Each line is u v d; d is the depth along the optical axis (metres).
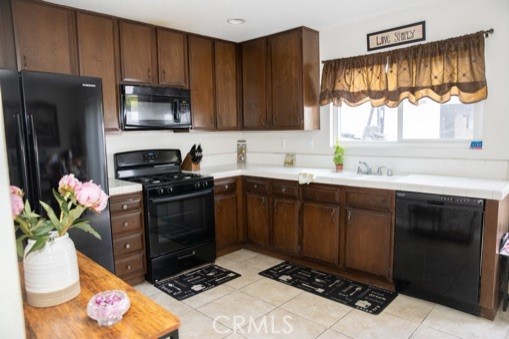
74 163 2.43
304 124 3.59
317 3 2.91
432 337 2.21
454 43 2.81
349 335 2.25
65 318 1.10
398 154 3.26
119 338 1.00
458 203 2.39
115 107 3.10
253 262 3.55
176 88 3.49
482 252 2.34
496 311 2.46
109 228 2.68
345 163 3.64
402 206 2.67
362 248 2.95
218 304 2.70
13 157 2.16
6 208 0.67
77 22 2.86
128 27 3.17
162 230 3.12
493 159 2.77
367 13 3.20
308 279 3.11
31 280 1.16
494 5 2.68
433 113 3.12
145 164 3.58
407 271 2.69
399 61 3.12
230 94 4.05
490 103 2.75
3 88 2.12
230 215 3.79
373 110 3.50
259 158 4.44
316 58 3.70
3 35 2.55
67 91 2.38
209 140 4.25
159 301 2.76
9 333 0.69
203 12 3.05
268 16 3.20
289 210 3.45
